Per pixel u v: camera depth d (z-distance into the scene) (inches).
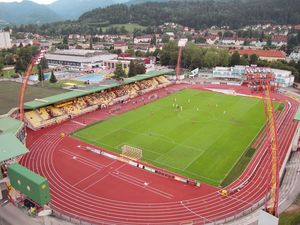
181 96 4244.6
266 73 4037.9
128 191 1916.8
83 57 6924.2
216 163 2267.5
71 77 5713.6
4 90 4709.6
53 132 2928.2
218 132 2874.0
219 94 4345.5
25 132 2785.4
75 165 2250.2
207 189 1935.3
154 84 4778.5
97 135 2832.2
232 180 2033.7
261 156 2361.0
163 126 3046.3
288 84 4837.6
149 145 2588.6
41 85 5019.7
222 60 5925.2
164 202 1803.6
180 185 1983.3
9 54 7421.3
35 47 7500.0
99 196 1862.7
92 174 2121.1
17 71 5999.0
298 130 2647.6
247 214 1678.2
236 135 2797.7
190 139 2709.2
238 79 5319.9
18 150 2070.6
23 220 1637.6
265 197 1769.2
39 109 3257.9
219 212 1711.4
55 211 1705.2
